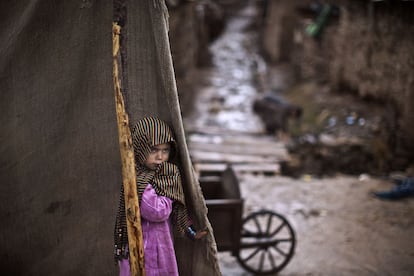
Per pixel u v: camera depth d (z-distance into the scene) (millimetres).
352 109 10383
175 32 11477
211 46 20250
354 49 10961
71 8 2623
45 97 2762
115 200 2885
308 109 11516
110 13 2629
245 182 7590
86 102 2762
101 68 2707
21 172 2865
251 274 4793
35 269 2992
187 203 2854
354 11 10906
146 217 2559
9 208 2910
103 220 2914
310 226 6008
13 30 2689
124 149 2479
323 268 4934
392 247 5391
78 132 2801
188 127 10703
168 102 2574
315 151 8594
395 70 9000
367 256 5199
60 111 2777
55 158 2842
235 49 20156
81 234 2936
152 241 2617
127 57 2568
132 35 2576
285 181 7695
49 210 2914
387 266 4965
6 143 2822
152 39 2607
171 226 2764
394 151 8359
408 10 8461
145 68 2641
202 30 18031
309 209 6520
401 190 6848
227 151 9008
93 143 2811
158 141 2520
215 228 4352
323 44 13086
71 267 2975
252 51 20047
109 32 2656
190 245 2920
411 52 8336
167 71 2535
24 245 2959
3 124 2797
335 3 11945
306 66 14273
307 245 5488
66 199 2895
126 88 2514
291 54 16812
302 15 16484
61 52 2693
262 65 17047
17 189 2889
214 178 4875
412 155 8219
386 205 6617
